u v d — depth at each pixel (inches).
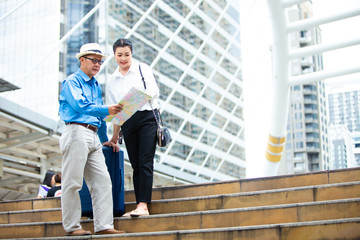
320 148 3595.0
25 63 1096.8
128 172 790.5
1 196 877.2
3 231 246.1
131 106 214.5
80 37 1146.7
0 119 558.6
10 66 1100.5
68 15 1146.0
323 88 3737.7
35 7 1131.9
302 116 3590.1
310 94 3622.0
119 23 1232.8
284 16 763.4
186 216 221.3
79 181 217.3
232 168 1804.9
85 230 237.8
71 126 218.1
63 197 217.5
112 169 243.3
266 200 229.8
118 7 1242.0
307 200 223.3
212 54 1704.0
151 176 238.8
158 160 1328.7
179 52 1497.3
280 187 253.0
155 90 238.2
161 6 1414.9
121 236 202.7
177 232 195.3
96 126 224.1
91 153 225.0
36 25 1119.6
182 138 1486.2
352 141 2456.9
